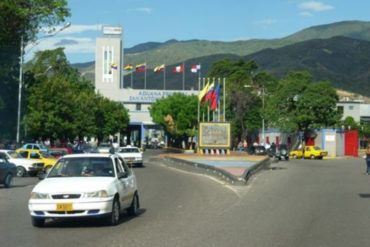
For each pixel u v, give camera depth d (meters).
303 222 15.74
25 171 36.50
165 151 104.19
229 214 17.64
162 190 26.67
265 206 19.91
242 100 100.56
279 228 14.60
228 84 104.69
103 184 14.94
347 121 117.19
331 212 18.05
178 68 118.50
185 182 31.77
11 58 54.09
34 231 14.19
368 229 14.40
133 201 17.33
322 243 12.32
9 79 59.34
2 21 45.25
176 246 11.90
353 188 27.38
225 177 32.41
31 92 63.03
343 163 58.62
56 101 63.69
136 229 14.48
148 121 141.25
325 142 87.88
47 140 74.56
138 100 142.25
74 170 16.05
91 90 97.62
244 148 86.12
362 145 115.38
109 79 144.50
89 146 74.25
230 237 13.12
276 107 88.81
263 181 32.56
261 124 101.56
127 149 52.06
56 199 14.50
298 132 90.69
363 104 141.12
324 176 36.62
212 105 73.31
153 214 17.73
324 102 86.31
